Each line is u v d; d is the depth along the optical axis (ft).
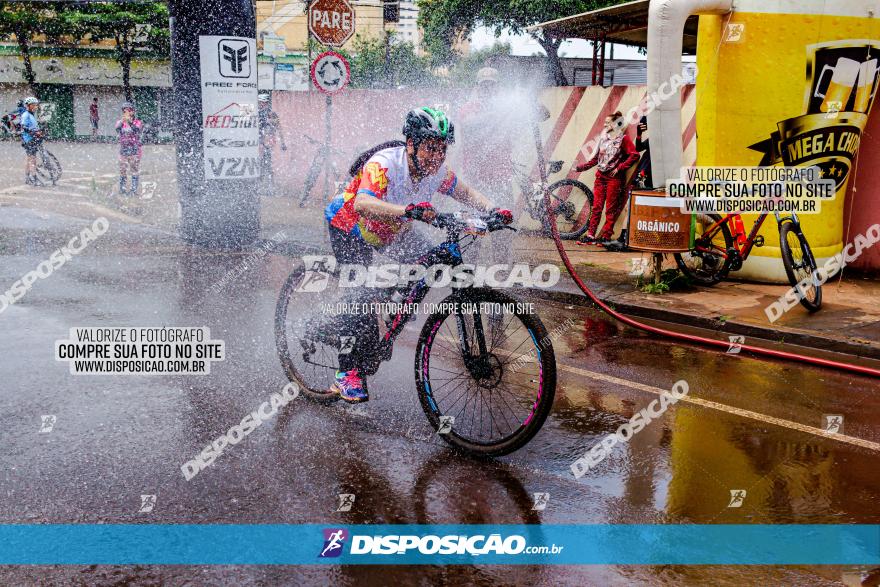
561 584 8.54
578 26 35.32
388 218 11.62
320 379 14.46
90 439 12.11
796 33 22.66
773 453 12.16
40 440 12.03
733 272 24.91
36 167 51.62
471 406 13.20
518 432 11.35
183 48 29.89
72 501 10.14
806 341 18.21
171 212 39.96
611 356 17.43
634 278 24.86
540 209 29.68
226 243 31.01
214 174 30.53
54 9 114.93
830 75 22.93
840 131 23.40
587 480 11.10
